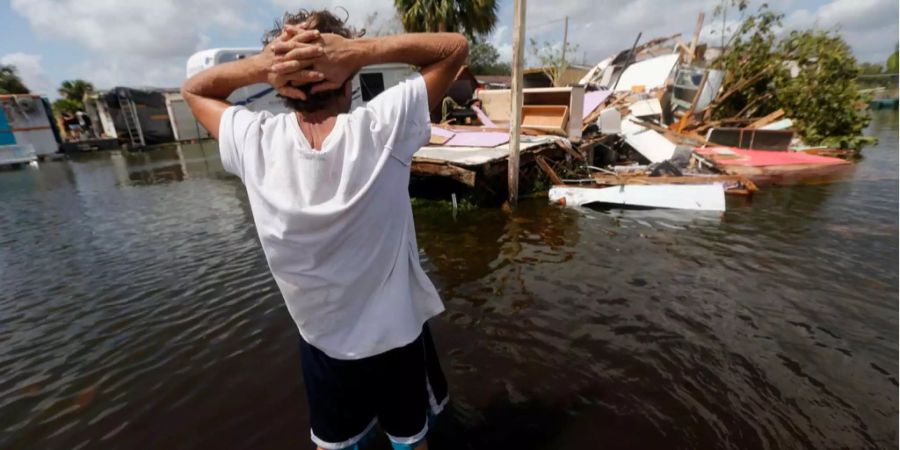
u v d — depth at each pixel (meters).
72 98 31.19
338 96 1.10
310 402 1.44
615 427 2.39
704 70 13.79
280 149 1.02
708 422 2.41
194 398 2.80
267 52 1.14
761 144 10.87
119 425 2.61
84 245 6.13
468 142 8.59
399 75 12.62
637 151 10.47
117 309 4.11
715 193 6.67
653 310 3.65
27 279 4.98
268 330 3.58
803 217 6.12
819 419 2.42
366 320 1.21
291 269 1.10
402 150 1.11
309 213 0.99
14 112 17.97
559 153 8.75
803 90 12.53
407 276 1.25
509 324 3.51
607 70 20.30
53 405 2.82
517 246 5.39
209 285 4.54
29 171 14.57
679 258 4.79
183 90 1.26
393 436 1.49
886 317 3.44
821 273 4.28
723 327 3.36
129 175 12.51
